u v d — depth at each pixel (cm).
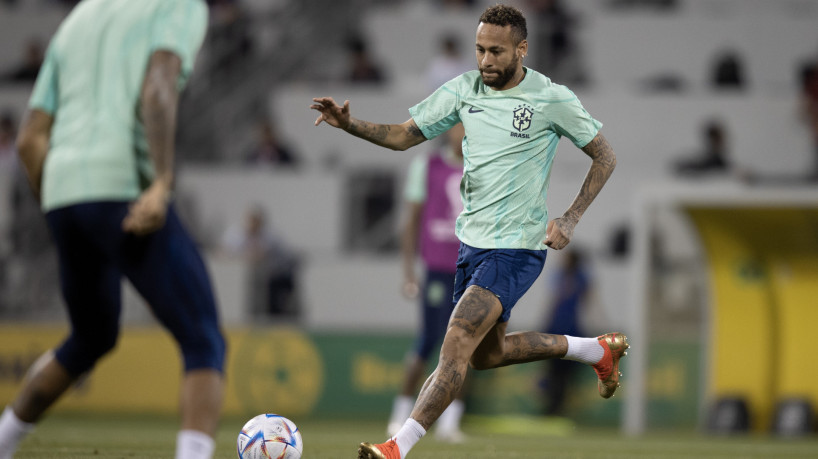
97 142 1312
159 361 4303
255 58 6112
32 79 5791
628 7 6347
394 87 6034
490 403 4156
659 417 4106
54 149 1343
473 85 1719
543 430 3819
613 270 4678
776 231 3850
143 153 1327
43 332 4241
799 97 5819
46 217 1357
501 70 1656
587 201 1681
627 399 3809
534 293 4591
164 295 1297
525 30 1683
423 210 3131
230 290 4528
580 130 1684
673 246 4138
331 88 5647
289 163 5381
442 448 2664
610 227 5084
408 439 1583
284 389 4316
